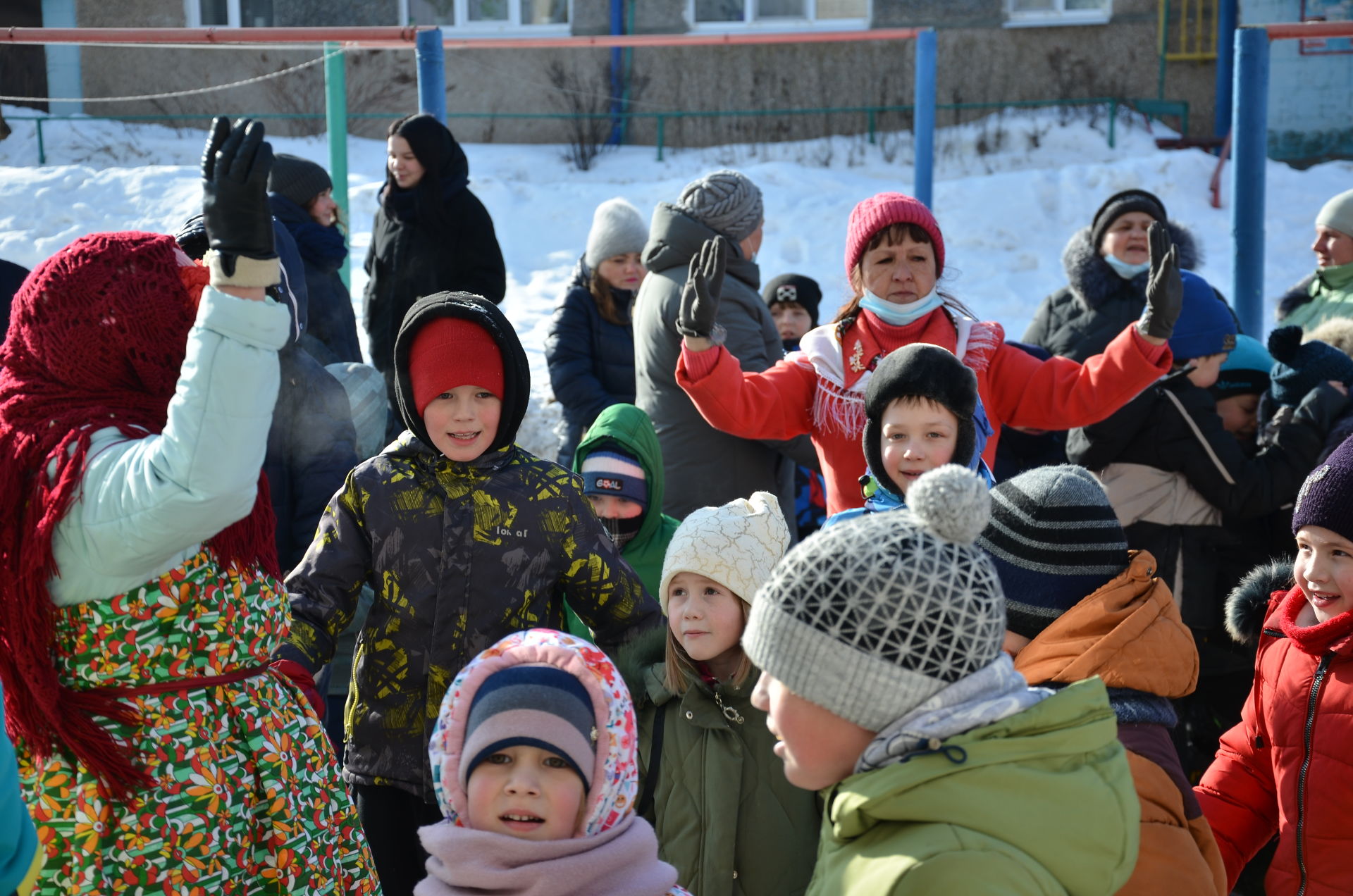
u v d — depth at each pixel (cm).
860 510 267
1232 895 315
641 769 234
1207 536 361
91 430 178
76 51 1392
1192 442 353
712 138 1452
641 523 327
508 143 1460
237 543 192
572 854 167
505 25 1452
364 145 1406
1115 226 427
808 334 315
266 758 189
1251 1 1380
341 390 324
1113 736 146
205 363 166
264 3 1402
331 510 250
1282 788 225
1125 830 141
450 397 243
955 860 130
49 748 180
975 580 136
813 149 1396
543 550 248
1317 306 495
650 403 402
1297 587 233
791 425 308
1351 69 1384
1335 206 488
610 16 1445
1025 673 191
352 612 248
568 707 173
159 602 182
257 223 168
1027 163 1344
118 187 1140
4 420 182
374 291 500
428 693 244
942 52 1435
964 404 251
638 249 488
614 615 253
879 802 137
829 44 1437
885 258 299
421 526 245
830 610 135
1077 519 198
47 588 177
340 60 681
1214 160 1300
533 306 988
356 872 204
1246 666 360
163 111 1404
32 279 184
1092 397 294
